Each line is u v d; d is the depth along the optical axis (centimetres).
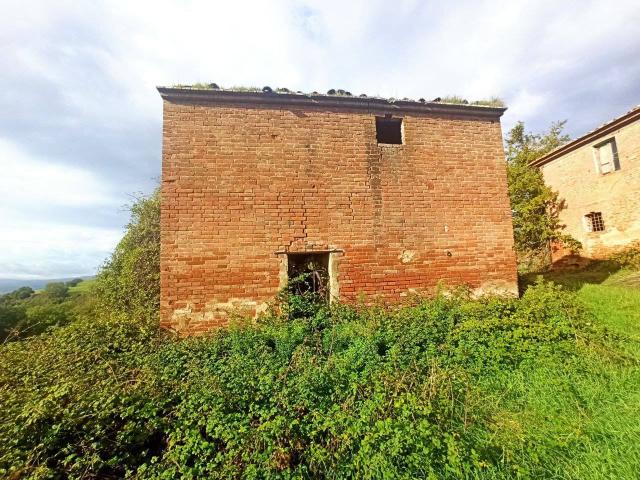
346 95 624
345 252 606
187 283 545
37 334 702
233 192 573
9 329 684
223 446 304
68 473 272
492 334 502
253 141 589
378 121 674
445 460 270
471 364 450
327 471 275
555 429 324
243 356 443
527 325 530
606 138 1262
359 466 271
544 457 287
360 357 425
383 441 281
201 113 576
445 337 501
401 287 621
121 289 861
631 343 493
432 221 648
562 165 1479
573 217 1423
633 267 1113
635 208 1163
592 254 1333
